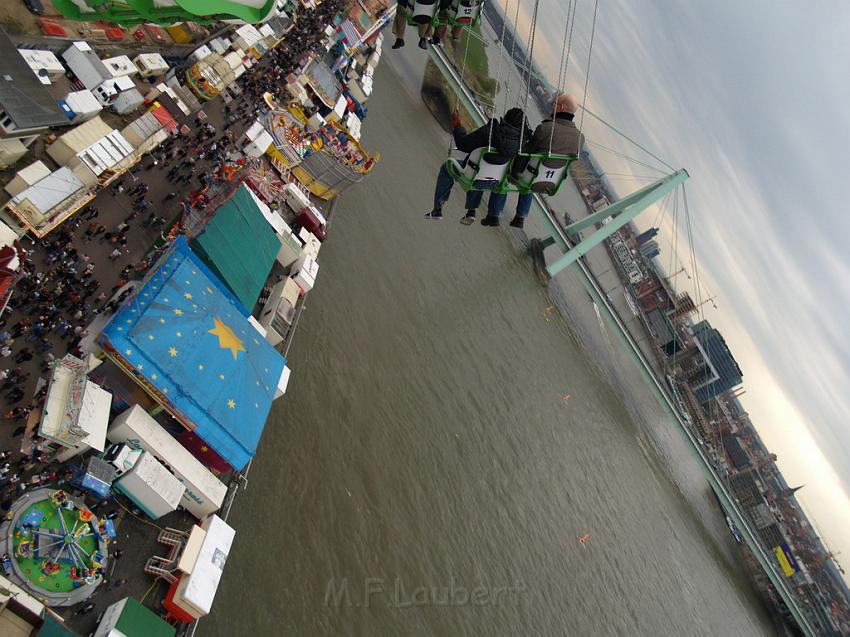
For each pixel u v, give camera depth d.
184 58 64.62
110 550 30.89
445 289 89.31
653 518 100.31
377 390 61.84
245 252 46.31
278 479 44.88
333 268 68.88
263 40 78.19
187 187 50.94
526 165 15.38
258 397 37.97
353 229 77.88
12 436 29.05
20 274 31.28
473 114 118.38
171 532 33.34
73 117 43.41
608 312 119.56
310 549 43.41
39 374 31.98
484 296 98.69
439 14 19.16
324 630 40.41
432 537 54.31
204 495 34.91
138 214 44.84
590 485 88.44
